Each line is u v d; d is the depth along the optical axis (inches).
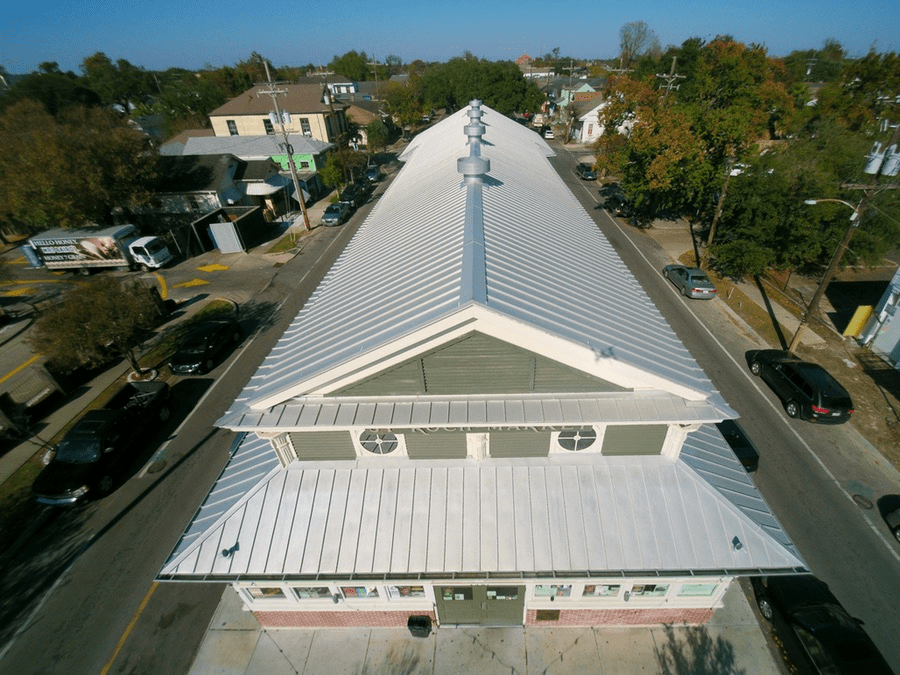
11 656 479.2
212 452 729.6
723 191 1238.3
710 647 466.9
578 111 3149.6
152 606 520.4
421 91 4069.9
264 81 4124.0
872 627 469.4
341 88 4350.4
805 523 573.3
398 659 469.1
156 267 1386.6
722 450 471.5
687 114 1305.4
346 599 465.7
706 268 1264.8
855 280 1167.0
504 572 389.4
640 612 473.7
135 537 598.5
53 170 1305.4
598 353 339.9
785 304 1067.3
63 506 631.8
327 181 1952.5
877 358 866.1
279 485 436.5
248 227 1534.2
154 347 1010.1
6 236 1705.2
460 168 623.8
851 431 708.7
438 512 415.2
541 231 567.8
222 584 542.6
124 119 1886.1
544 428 411.2
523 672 454.6
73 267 1391.5
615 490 417.7
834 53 4837.6
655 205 1608.0
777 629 476.1
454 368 359.6
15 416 768.9
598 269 527.2
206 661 472.1
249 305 1171.9
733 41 1738.4
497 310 313.9
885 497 603.8
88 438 664.4
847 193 1009.5
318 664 466.9
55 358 777.6
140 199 1526.8
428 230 543.2
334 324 413.4
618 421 355.6
